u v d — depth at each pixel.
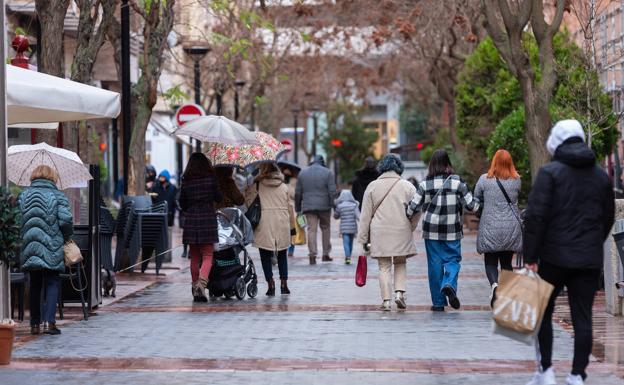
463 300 29.08
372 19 72.75
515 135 48.22
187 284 34.91
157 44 41.62
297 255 49.25
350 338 22.05
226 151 31.02
